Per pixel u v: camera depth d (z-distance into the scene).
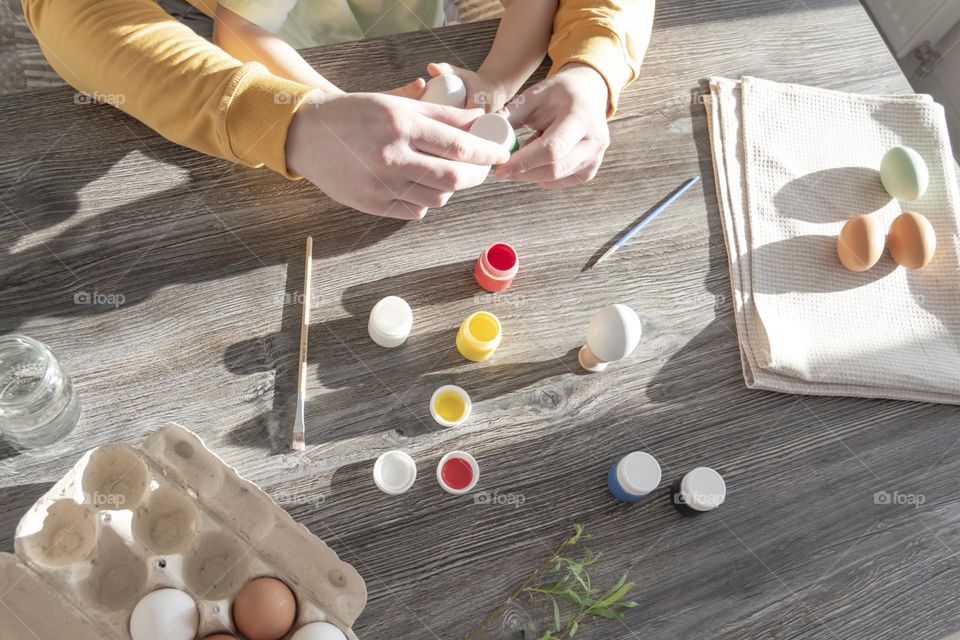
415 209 0.77
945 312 0.87
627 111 0.92
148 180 0.78
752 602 0.73
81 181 0.77
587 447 0.76
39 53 1.16
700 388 0.81
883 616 0.74
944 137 0.95
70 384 0.67
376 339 0.76
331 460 0.72
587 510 0.74
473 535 0.71
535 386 0.78
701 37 0.98
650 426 0.78
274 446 0.71
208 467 0.67
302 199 0.81
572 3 0.91
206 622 0.63
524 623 0.69
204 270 0.76
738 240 0.87
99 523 0.65
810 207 0.89
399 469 0.72
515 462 0.75
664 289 0.84
